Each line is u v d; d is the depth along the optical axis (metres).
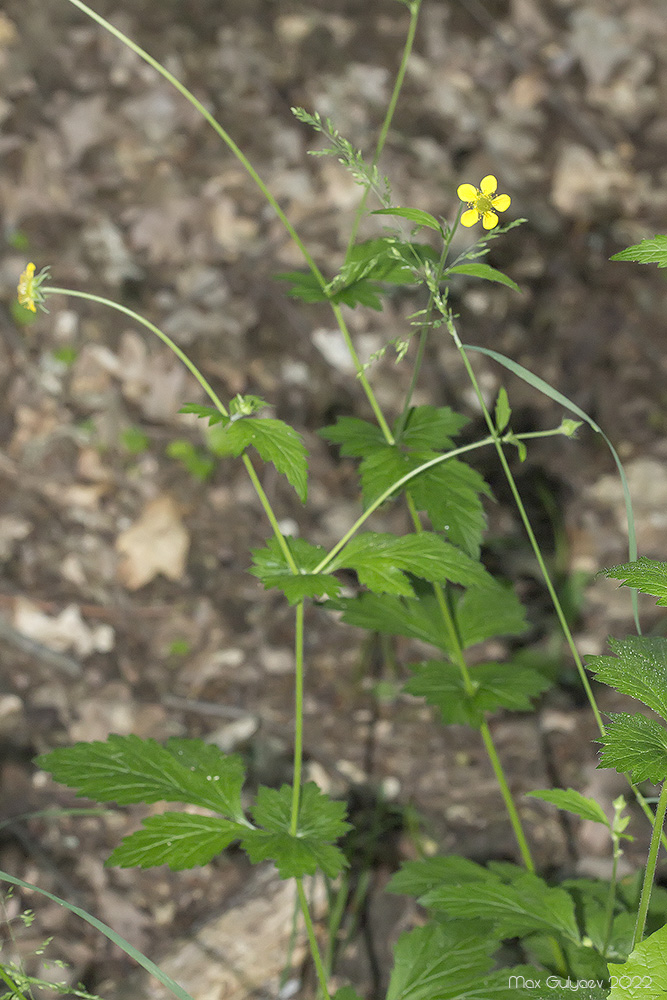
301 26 6.01
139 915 2.82
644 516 4.17
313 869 1.81
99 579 3.78
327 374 4.54
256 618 3.78
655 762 1.45
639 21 6.52
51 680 3.41
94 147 5.14
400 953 2.07
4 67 5.26
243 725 3.37
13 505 3.90
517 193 5.45
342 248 4.97
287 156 5.34
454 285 4.93
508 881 2.46
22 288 1.78
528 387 4.62
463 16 6.37
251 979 2.64
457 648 2.45
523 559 4.01
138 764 1.95
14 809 3.00
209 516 4.06
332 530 4.09
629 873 2.96
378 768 3.31
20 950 2.62
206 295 4.70
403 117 5.70
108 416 4.21
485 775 3.31
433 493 2.17
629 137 5.93
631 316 4.96
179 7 5.91
